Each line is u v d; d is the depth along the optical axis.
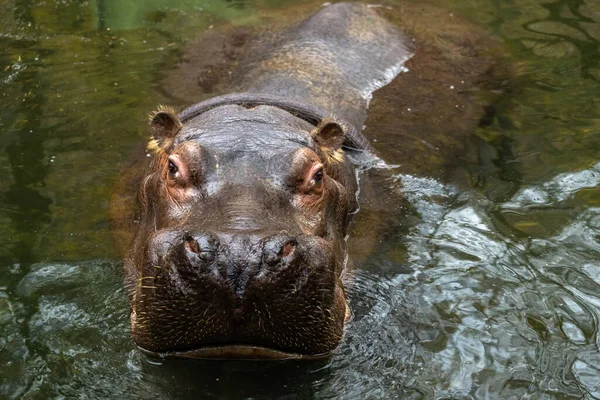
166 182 7.14
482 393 6.05
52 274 7.48
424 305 7.13
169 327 5.77
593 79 11.82
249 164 6.93
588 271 7.57
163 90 11.37
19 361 6.33
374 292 7.31
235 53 12.47
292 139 7.67
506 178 9.34
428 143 10.11
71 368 6.26
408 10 14.22
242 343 5.79
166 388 6.04
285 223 6.45
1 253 7.80
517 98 11.34
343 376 6.21
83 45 12.92
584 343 6.60
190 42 13.07
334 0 14.62
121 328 6.72
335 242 7.49
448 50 12.73
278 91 10.10
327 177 7.65
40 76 11.83
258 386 6.07
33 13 14.10
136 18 14.02
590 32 13.40
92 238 8.09
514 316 6.95
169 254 5.76
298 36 12.21
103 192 8.91
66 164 9.49
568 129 10.42
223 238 5.66
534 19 13.97
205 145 7.08
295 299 5.72
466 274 7.57
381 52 12.17
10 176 9.23
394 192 9.06
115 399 5.95
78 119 10.55
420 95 11.30
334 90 10.59
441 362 6.40
